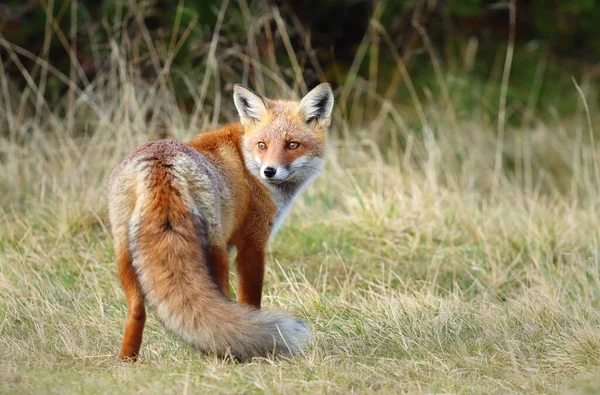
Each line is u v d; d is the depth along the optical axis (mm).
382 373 7738
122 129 13602
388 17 20984
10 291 9750
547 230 12625
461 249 12008
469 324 9141
